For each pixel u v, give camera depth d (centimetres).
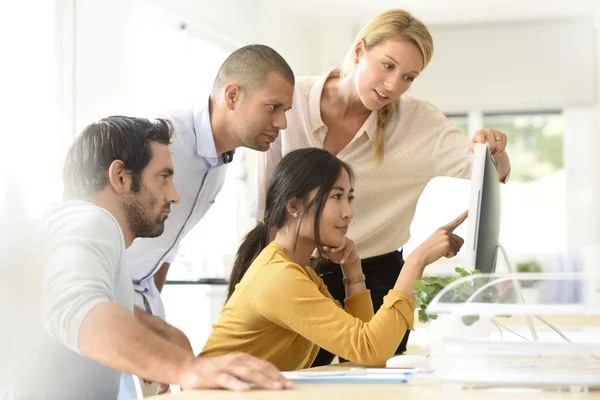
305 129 255
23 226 152
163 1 473
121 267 164
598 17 670
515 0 659
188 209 262
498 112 736
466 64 727
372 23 239
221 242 568
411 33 233
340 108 253
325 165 197
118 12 418
